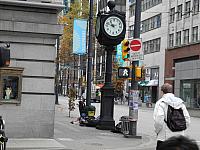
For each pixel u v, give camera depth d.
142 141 15.37
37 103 14.59
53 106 14.71
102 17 18.67
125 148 13.31
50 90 14.74
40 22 14.63
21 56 14.53
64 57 48.97
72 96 27.34
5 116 14.30
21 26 14.36
